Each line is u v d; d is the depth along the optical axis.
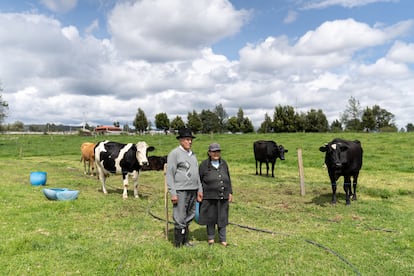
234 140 37.50
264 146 16.47
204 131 78.62
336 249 6.10
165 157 18.66
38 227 6.92
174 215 5.96
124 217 8.05
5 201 9.00
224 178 6.13
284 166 20.22
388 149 25.22
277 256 5.68
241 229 7.39
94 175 16.53
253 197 11.12
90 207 8.76
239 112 71.25
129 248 5.70
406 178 15.17
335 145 9.77
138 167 10.70
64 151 32.78
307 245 6.30
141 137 48.00
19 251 5.52
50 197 9.56
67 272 4.86
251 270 5.01
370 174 16.47
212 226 6.23
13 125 91.12
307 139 34.56
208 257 5.36
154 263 5.05
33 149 34.28
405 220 8.09
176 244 5.97
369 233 7.12
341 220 8.20
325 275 4.98
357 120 58.00
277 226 7.63
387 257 5.75
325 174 16.84
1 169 17.84
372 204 10.02
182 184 5.90
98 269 4.95
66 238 6.29
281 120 61.41
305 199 10.91
